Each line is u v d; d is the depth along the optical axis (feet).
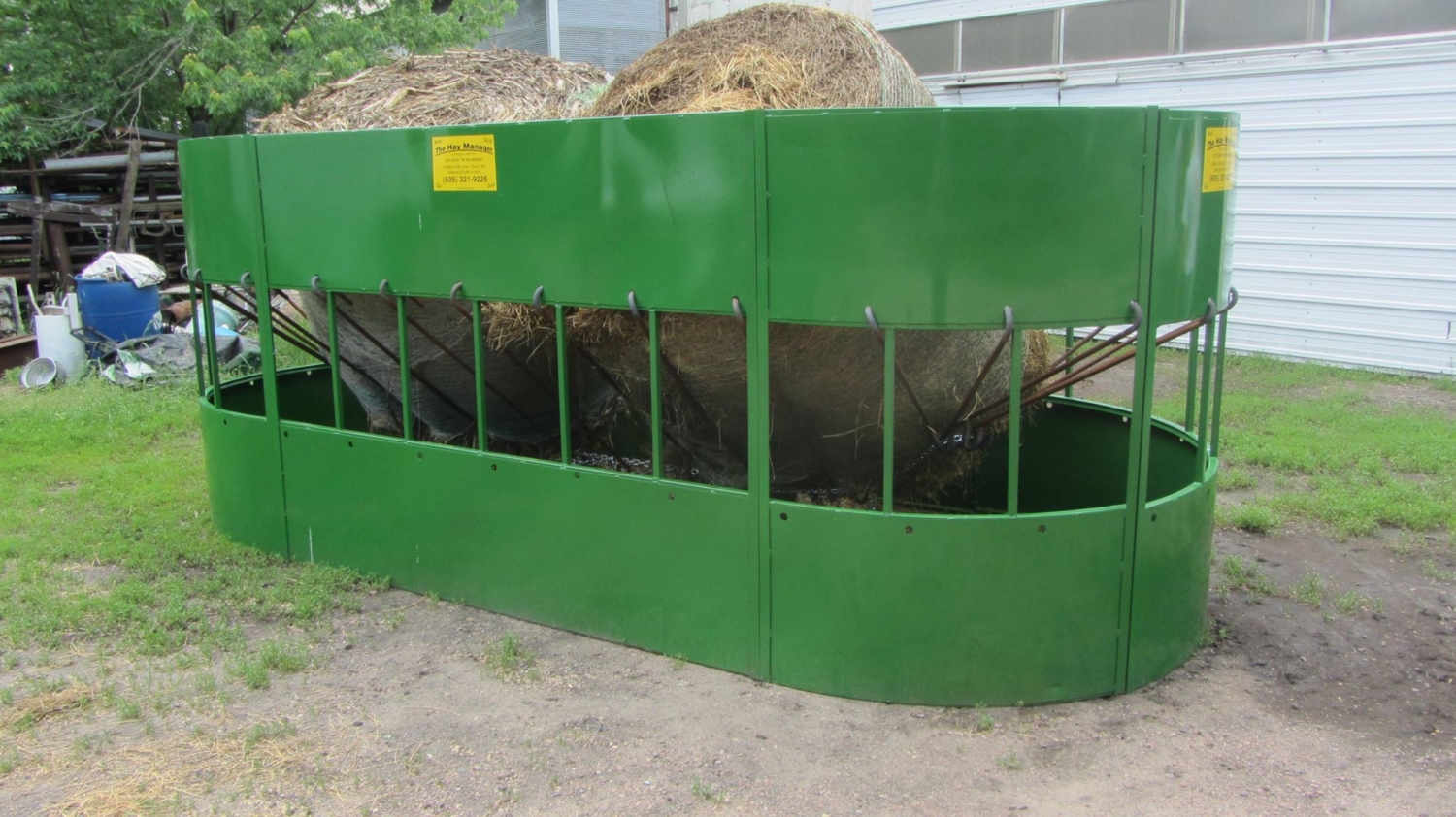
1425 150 33.27
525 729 13.85
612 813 12.05
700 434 17.44
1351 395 31.76
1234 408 30.22
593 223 15.08
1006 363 16.34
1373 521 21.04
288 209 18.54
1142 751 13.19
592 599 16.38
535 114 20.66
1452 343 33.68
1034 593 13.84
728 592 14.98
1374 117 34.12
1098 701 14.42
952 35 42.78
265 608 17.63
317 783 12.67
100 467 26.48
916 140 12.84
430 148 16.49
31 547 20.48
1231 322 38.81
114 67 50.80
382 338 19.99
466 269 16.55
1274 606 17.61
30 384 35.81
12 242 49.44
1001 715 14.01
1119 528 13.99
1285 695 14.67
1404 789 12.38
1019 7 40.73
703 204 14.06
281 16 52.37
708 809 12.08
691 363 15.78
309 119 21.16
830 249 13.38
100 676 15.37
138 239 51.29
